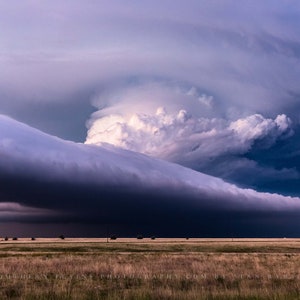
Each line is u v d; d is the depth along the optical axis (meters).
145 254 55.84
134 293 17.58
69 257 45.72
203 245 99.25
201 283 23.34
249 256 51.06
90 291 19.14
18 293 18.98
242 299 16.25
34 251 71.94
